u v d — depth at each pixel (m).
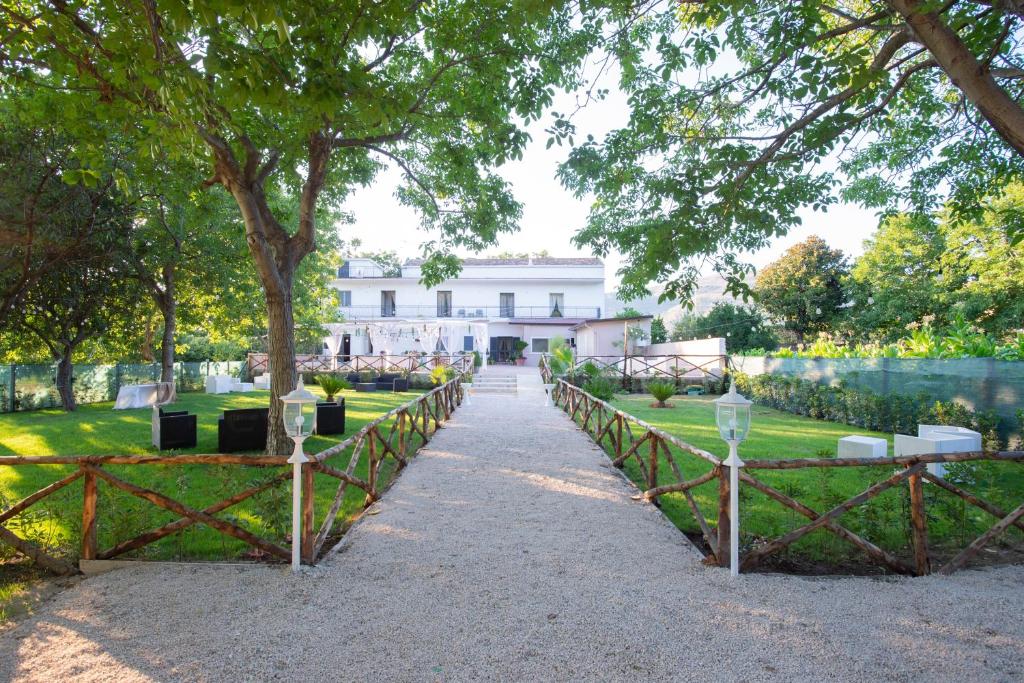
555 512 5.36
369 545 4.41
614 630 3.00
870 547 3.96
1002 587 3.66
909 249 22.16
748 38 5.89
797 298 30.72
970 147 7.20
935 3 3.91
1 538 3.98
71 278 13.12
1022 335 10.70
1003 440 9.27
